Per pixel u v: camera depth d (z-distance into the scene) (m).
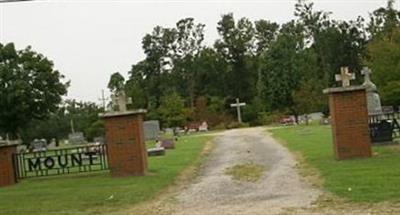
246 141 31.97
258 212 10.77
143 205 12.48
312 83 63.75
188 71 86.25
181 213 11.31
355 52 83.06
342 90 17.61
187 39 89.94
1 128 58.31
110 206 12.52
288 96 68.81
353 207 10.50
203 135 46.12
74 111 82.69
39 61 58.81
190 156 24.08
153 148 26.89
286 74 69.06
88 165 19.05
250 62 85.75
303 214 10.28
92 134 61.16
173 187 15.06
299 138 30.12
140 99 75.75
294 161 19.05
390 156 17.19
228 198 12.76
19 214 12.11
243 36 89.19
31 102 58.19
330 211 10.35
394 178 12.94
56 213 11.95
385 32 64.12
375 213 9.86
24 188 16.36
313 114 59.94
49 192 14.99
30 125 68.56
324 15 85.06
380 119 22.19
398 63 46.97
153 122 42.03
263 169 17.61
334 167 15.91
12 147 18.28
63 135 79.94
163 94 83.00
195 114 70.19
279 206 11.23
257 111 71.44
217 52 88.69
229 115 74.06
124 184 15.58
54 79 59.66
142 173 17.34
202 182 15.64
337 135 17.64
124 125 17.38
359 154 17.52
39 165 18.94
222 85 86.00
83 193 14.30
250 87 85.00
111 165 17.45
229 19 90.69
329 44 83.12
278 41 70.75
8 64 58.00
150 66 90.56
